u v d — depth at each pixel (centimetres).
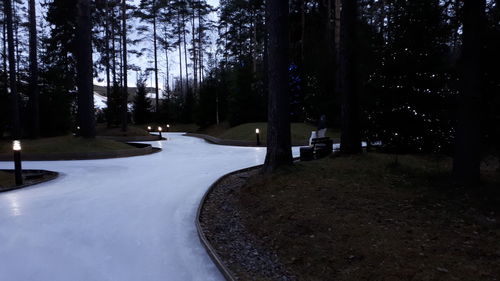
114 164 1327
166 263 434
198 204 723
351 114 989
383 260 399
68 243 498
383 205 571
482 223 470
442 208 538
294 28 2817
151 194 811
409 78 898
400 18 925
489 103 737
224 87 3659
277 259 457
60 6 2994
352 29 969
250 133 2316
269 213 603
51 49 3231
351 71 982
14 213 648
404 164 880
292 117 2764
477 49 597
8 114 2305
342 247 446
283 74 805
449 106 888
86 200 751
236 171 1091
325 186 690
